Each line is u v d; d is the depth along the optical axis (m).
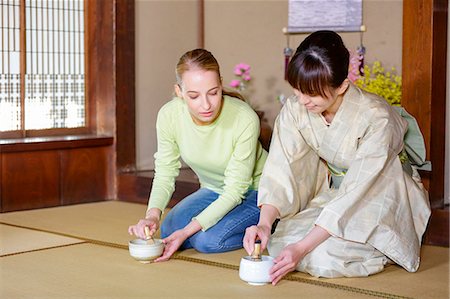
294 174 3.25
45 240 3.87
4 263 3.35
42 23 5.17
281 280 3.04
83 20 5.43
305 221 3.22
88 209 4.97
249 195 3.66
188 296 2.82
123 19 5.41
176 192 4.94
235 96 3.51
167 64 5.88
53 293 2.87
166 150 3.55
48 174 5.06
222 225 3.51
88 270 3.22
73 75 5.39
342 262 3.05
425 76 3.94
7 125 5.03
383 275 3.16
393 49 5.29
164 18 5.85
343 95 3.11
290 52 5.64
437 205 4.03
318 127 3.19
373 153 3.05
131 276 3.11
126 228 4.22
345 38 5.54
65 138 5.14
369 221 3.06
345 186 3.07
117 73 5.40
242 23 6.08
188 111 3.41
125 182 5.36
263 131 5.22
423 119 3.96
